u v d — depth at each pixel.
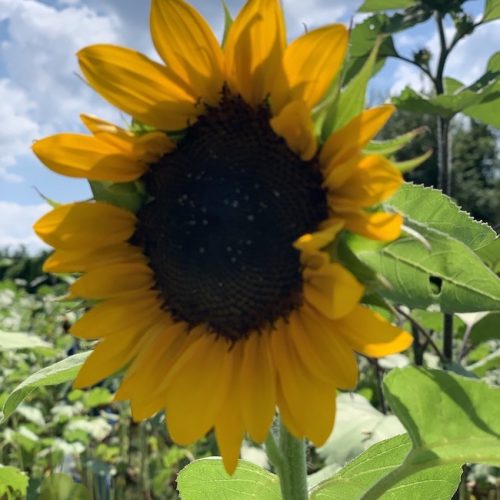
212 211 0.31
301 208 0.30
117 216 0.32
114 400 0.31
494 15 0.64
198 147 0.31
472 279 0.29
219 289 0.31
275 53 0.28
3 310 1.51
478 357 0.89
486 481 0.73
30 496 0.51
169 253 0.32
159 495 0.86
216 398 0.30
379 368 0.68
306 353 0.29
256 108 0.30
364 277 0.27
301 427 0.28
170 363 0.32
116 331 0.32
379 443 0.34
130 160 0.31
